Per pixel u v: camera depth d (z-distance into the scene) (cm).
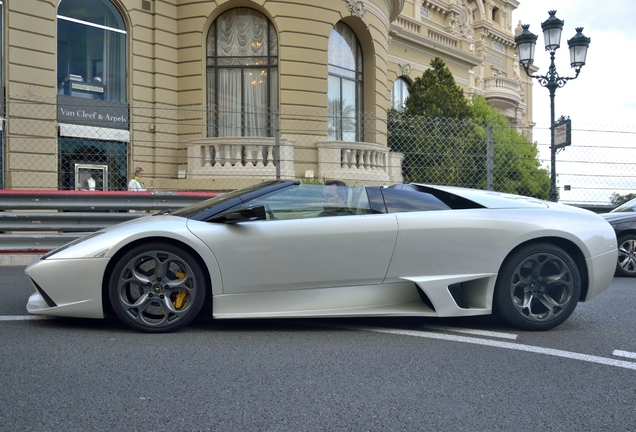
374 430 258
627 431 262
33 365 341
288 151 1439
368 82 1716
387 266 423
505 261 432
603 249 446
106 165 1403
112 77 1433
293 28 1504
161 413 273
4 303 520
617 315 505
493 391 309
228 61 1534
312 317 446
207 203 446
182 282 412
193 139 1441
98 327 431
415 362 357
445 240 425
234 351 374
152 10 1474
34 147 1272
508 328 448
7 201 812
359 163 1528
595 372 343
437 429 260
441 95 2023
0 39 1256
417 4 2786
